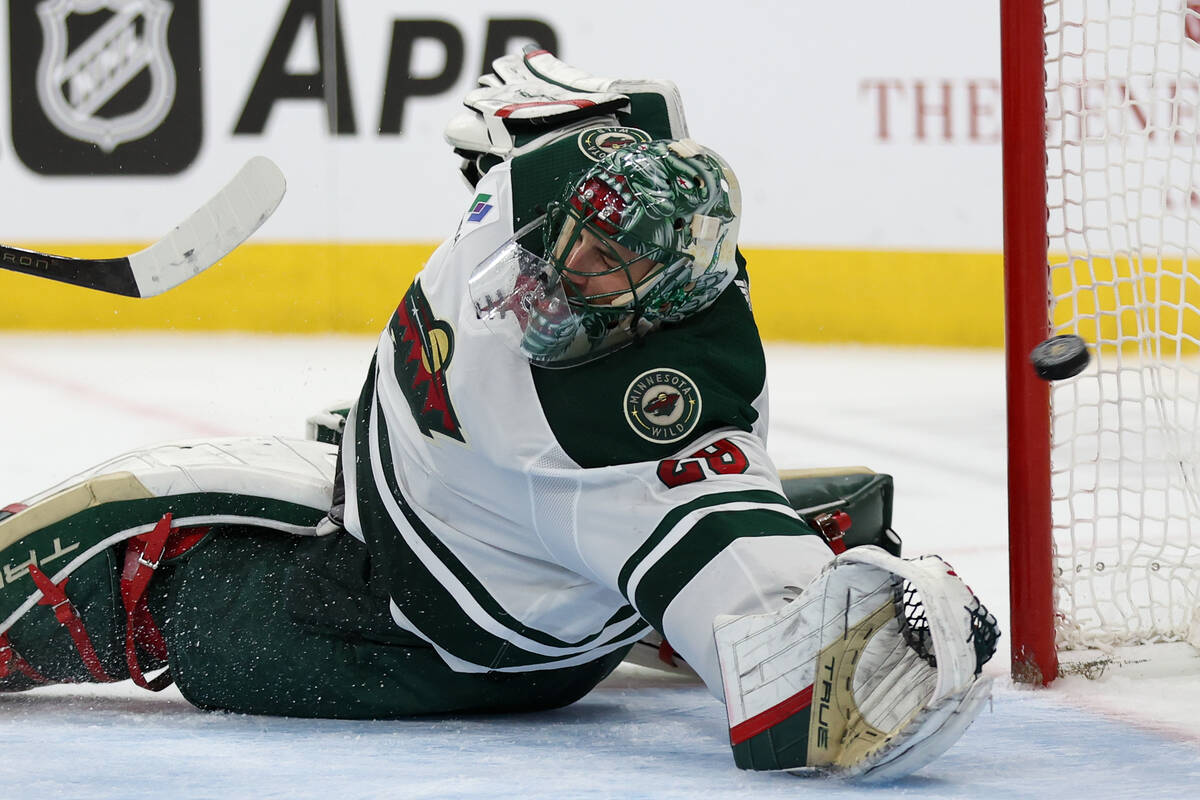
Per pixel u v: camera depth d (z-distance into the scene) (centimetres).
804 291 2403
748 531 518
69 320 2380
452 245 601
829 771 493
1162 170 1941
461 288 585
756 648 495
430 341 586
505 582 581
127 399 1859
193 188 2383
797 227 2391
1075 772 520
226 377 2006
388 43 2380
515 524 568
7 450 1569
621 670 792
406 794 471
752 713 496
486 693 631
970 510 1312
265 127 2380
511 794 471
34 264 736
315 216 2388
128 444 1596
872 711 489
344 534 633
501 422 552
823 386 2042
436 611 599
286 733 592
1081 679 730
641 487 537
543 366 550
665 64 2386
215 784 486
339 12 2377
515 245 555
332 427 800
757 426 579
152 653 661
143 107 2373
